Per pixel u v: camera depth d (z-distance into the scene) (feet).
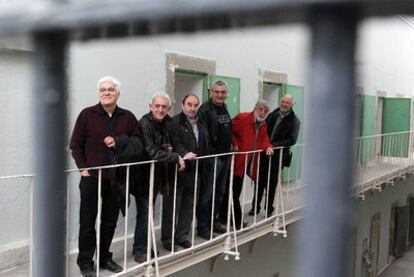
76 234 14.73
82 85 14.92
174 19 1.92
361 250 36.55
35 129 2.55
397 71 47.03
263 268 23.35
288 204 20.89
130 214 16.71
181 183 14.33
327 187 1.87
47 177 2.58
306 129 1.88
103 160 11.97
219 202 16.21
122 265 13.15
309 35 1.82
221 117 15.80
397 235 45.98
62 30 2.23
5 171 13.07
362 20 1.75
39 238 2.69
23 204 13.53
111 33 2.27
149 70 17.42
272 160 18.78
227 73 21.88
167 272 13.47
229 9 1.75
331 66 1.79
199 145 14.69
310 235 1.92
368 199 37.58
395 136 38.88
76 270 12.67
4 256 12.89
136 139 12.37
